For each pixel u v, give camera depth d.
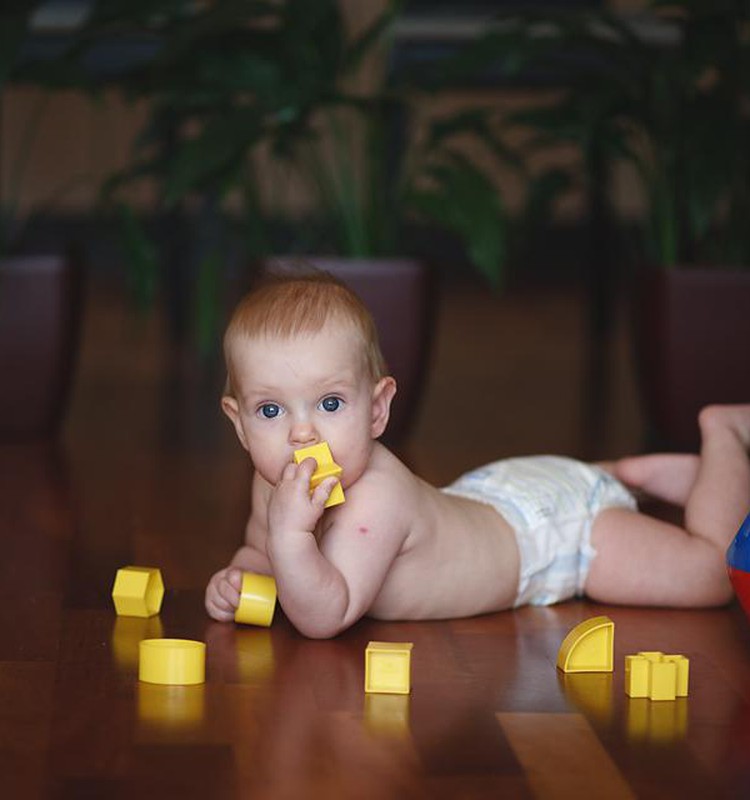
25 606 2.29
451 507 2.22
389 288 3.76
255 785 1.58
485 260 3.68
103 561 2.59
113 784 1.58
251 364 2.04
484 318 6.45
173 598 2.34
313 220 4.72
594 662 1.98
